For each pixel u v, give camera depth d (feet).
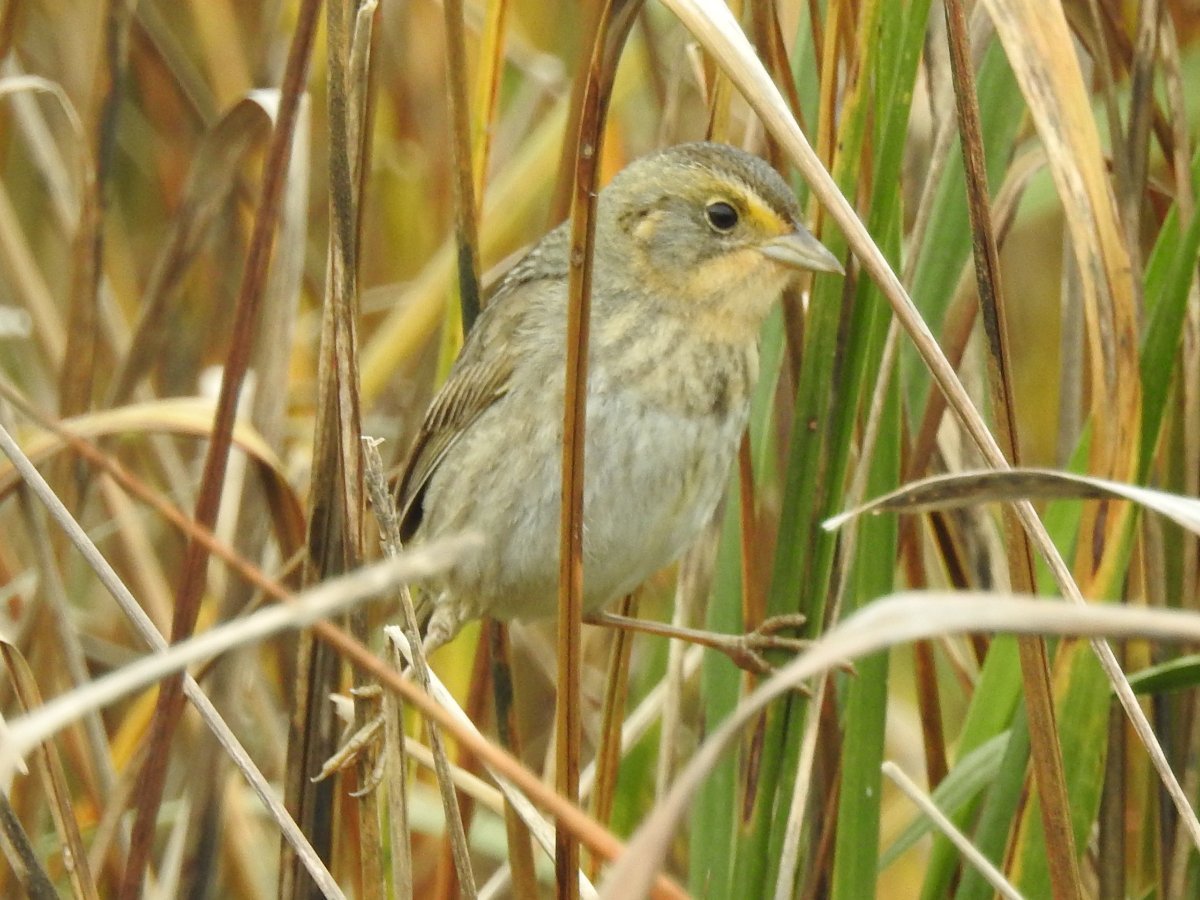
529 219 39.70
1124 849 24.73
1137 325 23.29
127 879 23.45
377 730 24.68
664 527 27.96
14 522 39.93
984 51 25.36
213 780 29.53
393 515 21.57
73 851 23.11
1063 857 20.66
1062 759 22.12
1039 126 20.57
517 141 41.16
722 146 27.68
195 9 39.93
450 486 29.14
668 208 27.40
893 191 23.07
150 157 41.34
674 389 27.48
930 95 25.85
